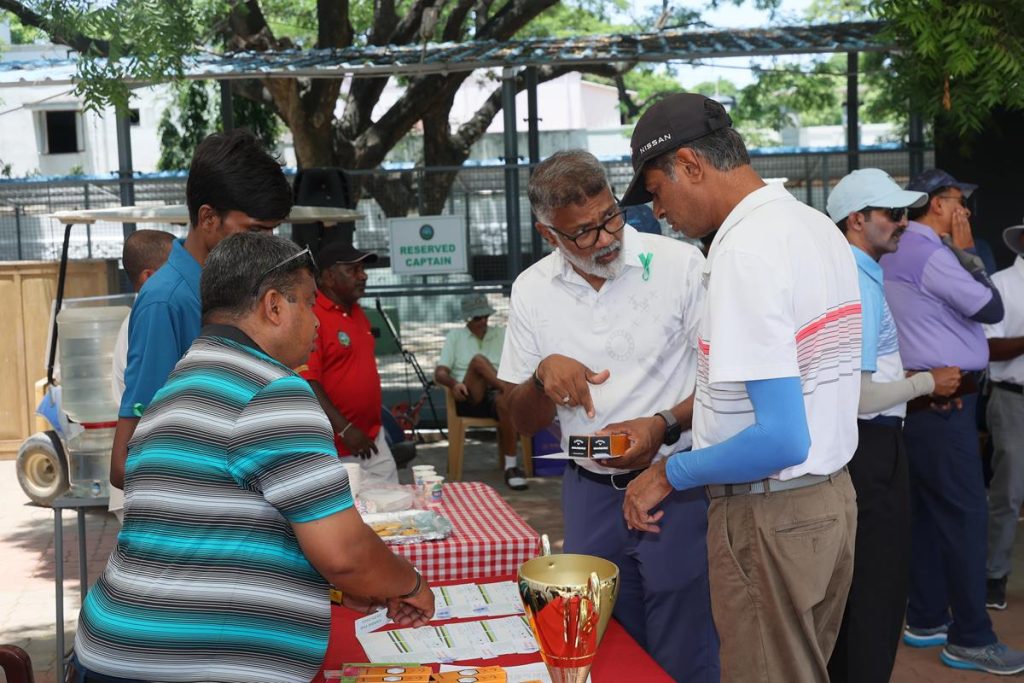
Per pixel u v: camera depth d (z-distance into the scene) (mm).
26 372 10172
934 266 4434
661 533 3117
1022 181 8891
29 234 10789
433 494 3754
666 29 11727
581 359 3213
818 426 2428
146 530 2039
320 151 12906
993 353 5277
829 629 2660
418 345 10633
